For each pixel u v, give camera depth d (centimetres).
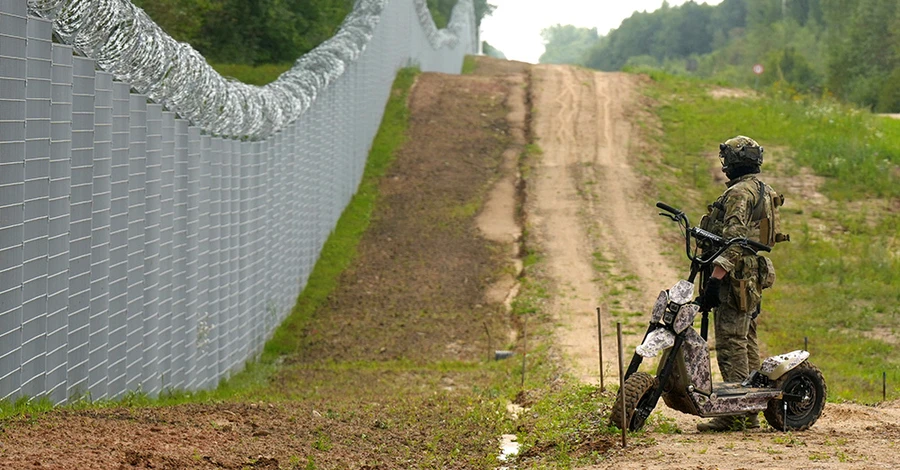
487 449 1900
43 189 1892
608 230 5612
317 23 7638
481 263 5175
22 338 1823
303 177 4638
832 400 2561
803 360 1792
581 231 5584
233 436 1642
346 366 3728
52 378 1956
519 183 6456
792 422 1816
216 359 3212
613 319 4225
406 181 6431
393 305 4591
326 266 5006
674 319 1702
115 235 2292
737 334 1812
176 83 2538
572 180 6475
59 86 1955
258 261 3778
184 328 2875
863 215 6012
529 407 2459
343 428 1941
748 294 1777
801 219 5966
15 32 1766
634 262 5106
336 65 5062
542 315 4312
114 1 2066
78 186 2067
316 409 2195
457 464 1756
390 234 5566
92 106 2114
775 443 1617
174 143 2738
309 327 4269
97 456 1326
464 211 5962
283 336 4056
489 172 6688
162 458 1373
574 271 4950
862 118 7994
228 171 3291
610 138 7338
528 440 1903
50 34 1895
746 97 8569
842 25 17612
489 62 14738
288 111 3875
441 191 6300
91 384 2162
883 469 1360
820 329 4094
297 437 1750
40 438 1391
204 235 3052
